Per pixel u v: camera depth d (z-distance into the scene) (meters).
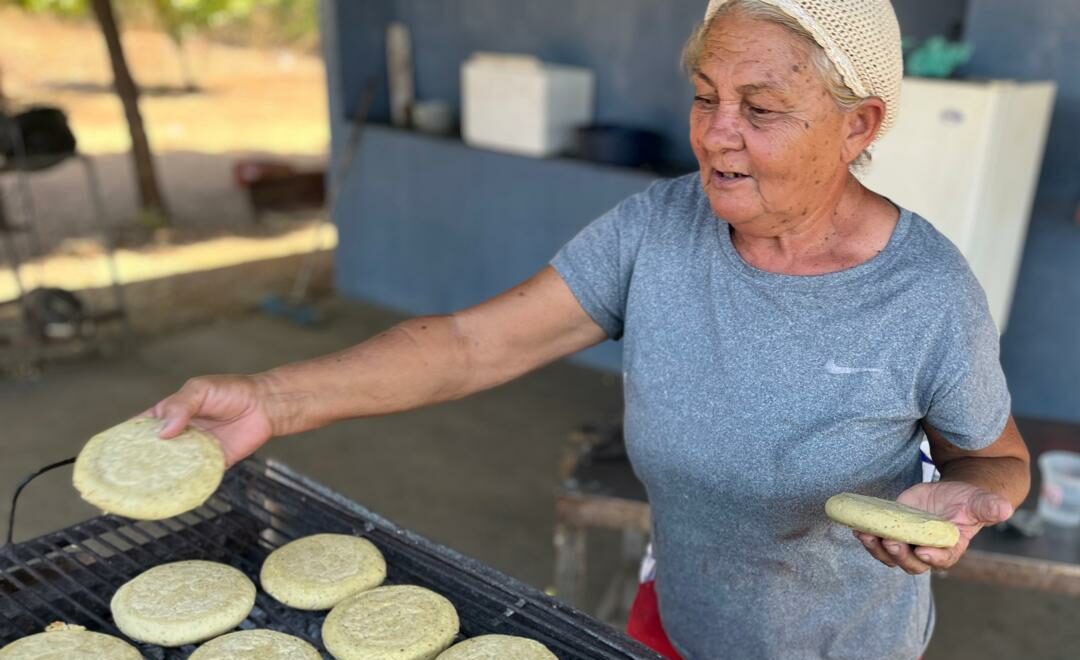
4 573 1.28
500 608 1.31
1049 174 3.30
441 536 3.23
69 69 13.43
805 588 1.30
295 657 1.21
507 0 5.10
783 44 1.01
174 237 7.02
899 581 1.33
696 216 1.29
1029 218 3.40
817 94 1.03
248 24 16.31
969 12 3.22
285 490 1.55
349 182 5.68
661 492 1.34
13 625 1.28
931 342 1.14
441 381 1.33
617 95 4.85
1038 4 3.08
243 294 5.87
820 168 1.08
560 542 2.23
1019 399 3.66
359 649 1.22
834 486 1.21
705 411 1.25
